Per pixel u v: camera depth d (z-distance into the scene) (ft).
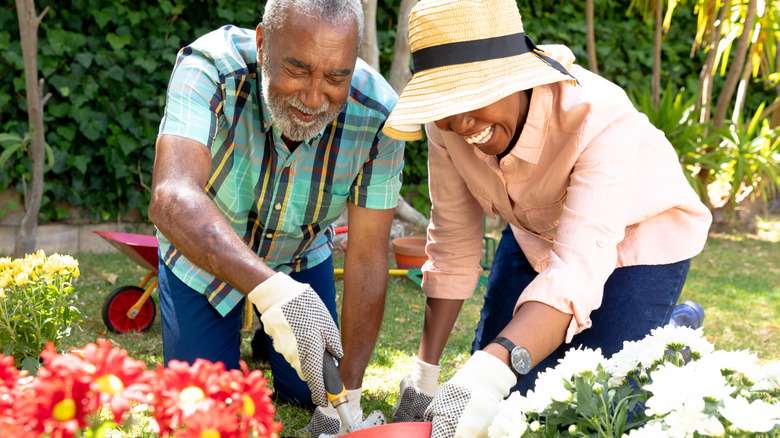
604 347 6.83
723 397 3.71
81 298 13.65
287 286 4.51
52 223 18.75
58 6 18.08
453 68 5.33
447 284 7.28
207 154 5.74
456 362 10.55
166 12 18.78
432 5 5.40
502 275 7.93
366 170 7.23
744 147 23.68
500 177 6.39
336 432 7.25
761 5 24.40
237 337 8.11
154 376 3.32
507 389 4.82
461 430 4.54
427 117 5.23
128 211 19.89
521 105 5.83
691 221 6.59
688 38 27.12
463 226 7.24
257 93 6.60
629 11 25.36
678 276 6.66
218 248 4.70
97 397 3.10
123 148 18.72
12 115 17.84
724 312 14.12
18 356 8.34
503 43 5.35
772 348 11.71
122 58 18.54
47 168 17.97
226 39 6.68
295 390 8.55
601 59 25.79
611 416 4.17
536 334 5.09
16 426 3.03
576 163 5.89
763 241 22.80
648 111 23.58
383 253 7.39
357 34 5.50
